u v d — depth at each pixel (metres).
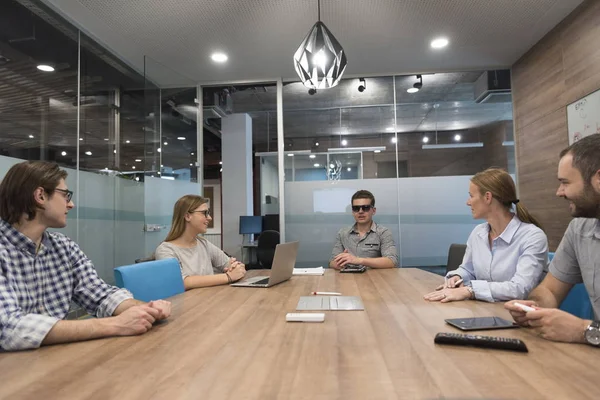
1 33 2.62
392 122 4.54
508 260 1.71
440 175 4.44
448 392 0.68
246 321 1.22
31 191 1.23
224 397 0.67
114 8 3.02
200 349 0.94
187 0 2.93
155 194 4.17
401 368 0.80
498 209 1.76
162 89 4.57
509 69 4.38
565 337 0.95
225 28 3.36
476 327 1.07
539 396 0.66
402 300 1.52
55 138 3.02
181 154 4.55
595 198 1.16
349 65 4.26
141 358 0.88
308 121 4.64
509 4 3.06
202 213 2.28
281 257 1.96
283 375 0.77
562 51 3.35
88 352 0.93
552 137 3.55
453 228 4.38
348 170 4.55
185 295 1.71
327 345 0.96
